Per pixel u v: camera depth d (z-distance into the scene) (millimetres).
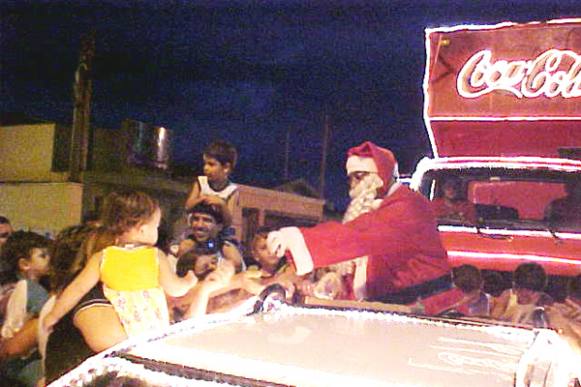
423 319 3021
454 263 5312
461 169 5648
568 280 4980
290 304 3260
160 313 5324
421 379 2084
